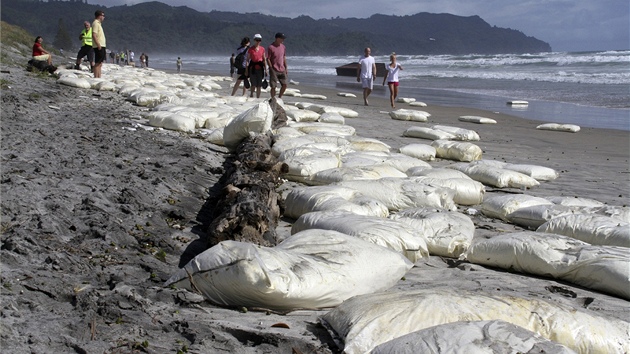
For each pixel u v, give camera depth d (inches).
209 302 151.4
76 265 165.2
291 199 244.8
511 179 328.5
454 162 394.0
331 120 520.7
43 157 280.2
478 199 285.7
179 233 208.1
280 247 165.3
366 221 199.3
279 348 128.7
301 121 517.0
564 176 363.9
